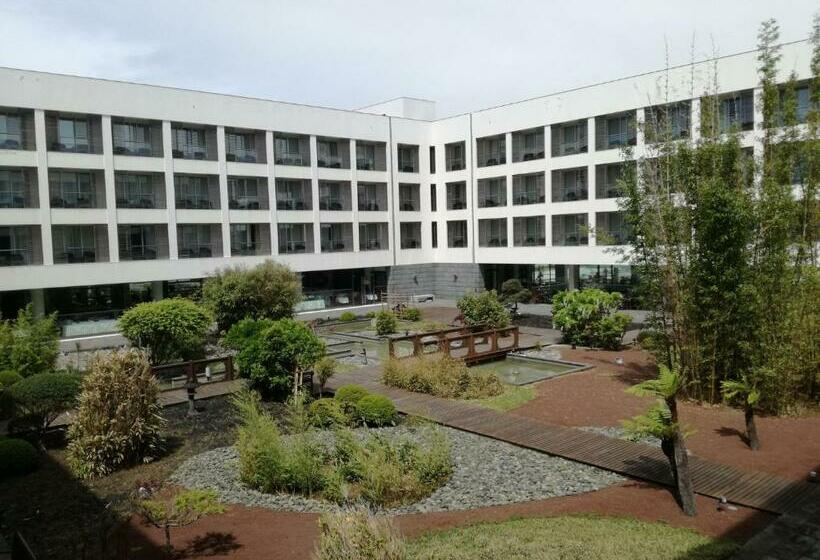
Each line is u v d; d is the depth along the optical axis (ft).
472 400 48.57
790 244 43.21
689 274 45.09
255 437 33.86
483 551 23.52
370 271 134.31
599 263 109.19
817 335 43.39
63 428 43.96
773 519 26.43
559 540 24.35
